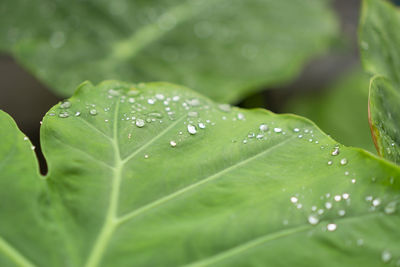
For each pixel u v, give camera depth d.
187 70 0.91
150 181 0.54
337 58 1.44
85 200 0.53
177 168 0.55
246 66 0.94
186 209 0.53
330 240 0.51
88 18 0.91
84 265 0.51
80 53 0.88
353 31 1.37
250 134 0.56
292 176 0.54
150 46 0.92
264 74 0.93
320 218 0.52
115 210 0.53
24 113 1.18
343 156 0.54
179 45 0.93
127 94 0.58
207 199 0.54
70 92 0.83
